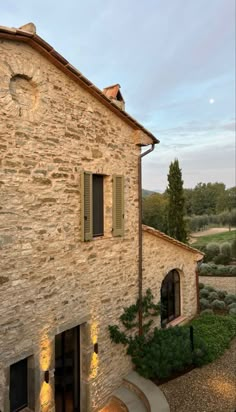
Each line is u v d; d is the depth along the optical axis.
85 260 6.34
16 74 4.93
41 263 5.34
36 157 5.26
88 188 6.37
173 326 9.68
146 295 8.57
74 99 6.07
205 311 11.66
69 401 6.37
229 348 9.00
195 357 7.93
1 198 4.68
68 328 5.88
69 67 5.63
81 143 6.25
